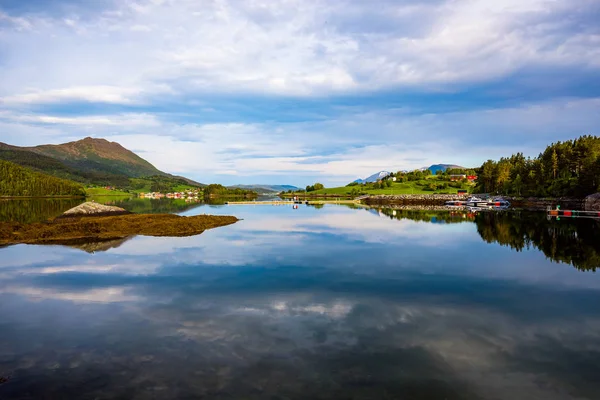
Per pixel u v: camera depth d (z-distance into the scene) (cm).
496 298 1939
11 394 1028
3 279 2309
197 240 4038
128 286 2142
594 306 1816
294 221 6438
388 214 8338
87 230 4569
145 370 1162
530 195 13312
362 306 1794
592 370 1180
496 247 3591
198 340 1384
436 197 15712
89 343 1359
